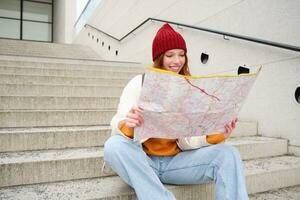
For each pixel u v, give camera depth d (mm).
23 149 2037
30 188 1604
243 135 2824
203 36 3840
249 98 3039
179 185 1583
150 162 1458
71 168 1760
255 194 1901
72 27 12234
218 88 1120
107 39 8281
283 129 2627
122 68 4953
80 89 3402
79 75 4223
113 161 1273
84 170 1791
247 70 3061
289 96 2570
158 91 1068
